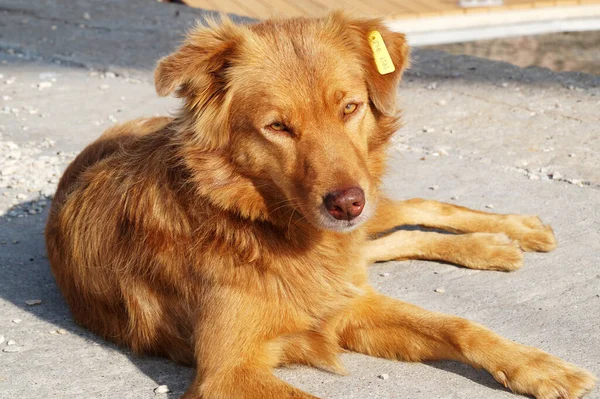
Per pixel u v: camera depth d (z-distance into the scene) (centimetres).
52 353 164
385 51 159
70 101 276
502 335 163
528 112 245
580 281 176
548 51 341
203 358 155
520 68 292
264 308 156
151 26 375
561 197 203
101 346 167
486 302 171
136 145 169
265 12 384
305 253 159
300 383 157
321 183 150
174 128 160
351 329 164
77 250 169
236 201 156
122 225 164
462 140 230
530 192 205
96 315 169
